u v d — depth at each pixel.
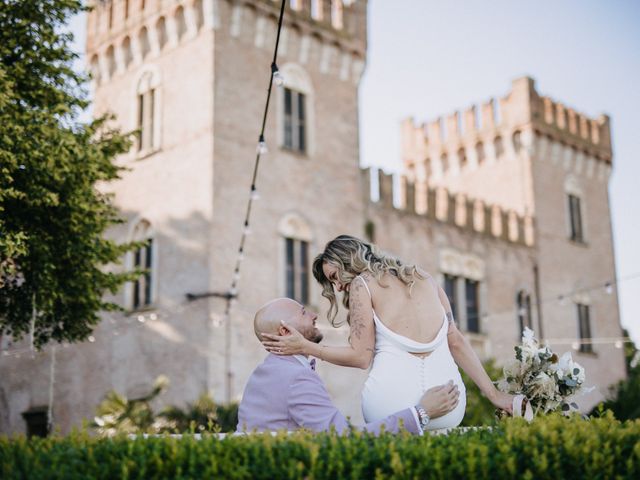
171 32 26.12
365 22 29.61
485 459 3.57
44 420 26.47
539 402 5.29
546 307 34.88
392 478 3.41
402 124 40.00
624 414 22.14
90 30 29.00
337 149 27.94
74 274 14.59
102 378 25.17
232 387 22.95
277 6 26.55
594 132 39.22
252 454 3.56
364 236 28.45
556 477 3.63
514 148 35.94
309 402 4.56
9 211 13.38
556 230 36.31
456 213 32.84
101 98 28.33
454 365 4.88
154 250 25.03
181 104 25.48
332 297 5.20
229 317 23.36
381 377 4.71
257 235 24.77
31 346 13.74
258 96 25.81
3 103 12.55
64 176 13.55
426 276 5.02
